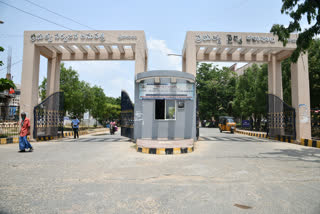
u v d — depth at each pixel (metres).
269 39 14.52
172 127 12.67
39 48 15.05
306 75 14.53
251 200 3.98
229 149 10.78
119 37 14.40
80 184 4.89
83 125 29.25
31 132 14.12
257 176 5.68
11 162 7.27
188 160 7.86
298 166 6.90
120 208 3.57
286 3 9.94
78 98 24.06
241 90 32.69
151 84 12.60
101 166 6.78
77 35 14.38
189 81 12.72
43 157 8.28
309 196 4.21
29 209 3.49
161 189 4.60
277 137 15.84
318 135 14.23
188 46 14.43
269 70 17.44
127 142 13.85
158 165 6.99
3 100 27.83
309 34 10.09
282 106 15.91
